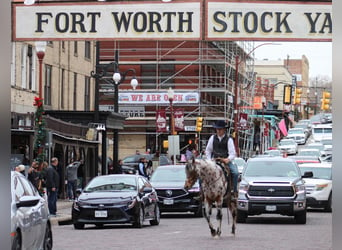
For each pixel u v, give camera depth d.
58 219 35.81
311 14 31.62
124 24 32.16
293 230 29.66
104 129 52.12
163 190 38.62
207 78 88.12
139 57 89.19
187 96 85.25
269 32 31.61
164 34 31.89
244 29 31.61
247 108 111.31
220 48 89.56
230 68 90.88
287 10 31.56
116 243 24.45
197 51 89.12
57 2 32.59
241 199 32.97
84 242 24.97
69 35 32.53
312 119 186.38
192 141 88.75
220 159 25.53
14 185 16.58
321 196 42.81
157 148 86.94
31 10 32.66
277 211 32.66
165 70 89.88
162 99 86.12
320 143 111.81
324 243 24.22
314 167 45.19
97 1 32.25
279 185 32.72
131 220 30.61
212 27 31.62
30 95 53.78
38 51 38.09
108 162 65.69
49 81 59.06
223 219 37.09
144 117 88.44
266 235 27.25
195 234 27.89
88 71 70.00
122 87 89.69
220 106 91.62
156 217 33.38
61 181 50.41
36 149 37.59
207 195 25.47
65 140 50.06
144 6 31.98
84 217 30.64
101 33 32.38
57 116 57.16
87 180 59.75
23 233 15.87
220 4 31.59
